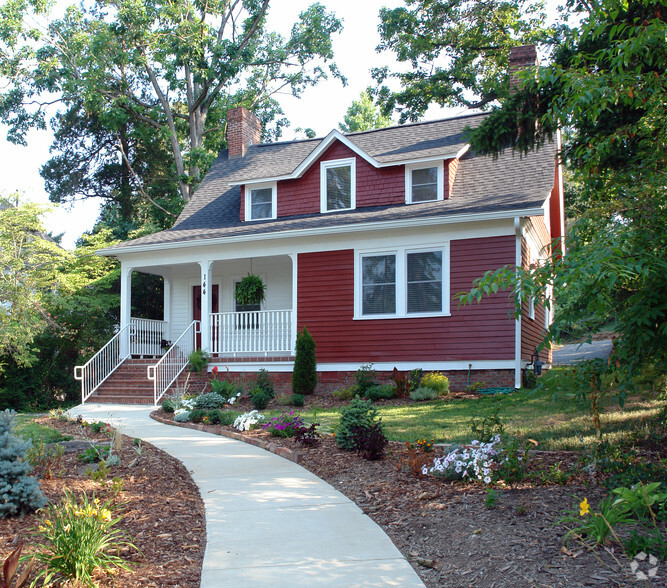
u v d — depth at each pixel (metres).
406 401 13.72
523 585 3.98
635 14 8.12
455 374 14.75
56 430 10.84
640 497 4.57
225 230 18.34
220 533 5.37
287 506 6.20
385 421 10.89
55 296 20.20
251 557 4.79
